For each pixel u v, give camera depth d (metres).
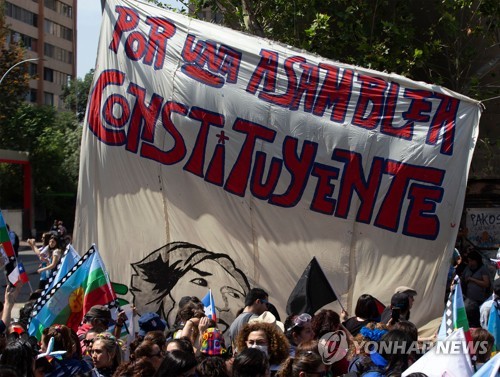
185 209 10.45
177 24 10.68
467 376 5.83
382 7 16.28
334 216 10.10
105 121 10.68
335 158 10.12
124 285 10.54
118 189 10.63
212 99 10.40
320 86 10.23
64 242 17.75
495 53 17.27
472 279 12.36
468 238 15.33
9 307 10.22
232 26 17.73
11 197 56.12
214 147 10.38
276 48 10.41
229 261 10.34
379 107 10.09
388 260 10.00
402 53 16.25
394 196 9.99
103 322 7.75
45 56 89.88
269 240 10.26
